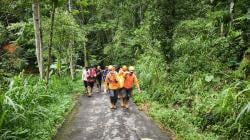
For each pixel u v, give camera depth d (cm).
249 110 705
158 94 1428
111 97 1274
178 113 1074
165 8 1608
